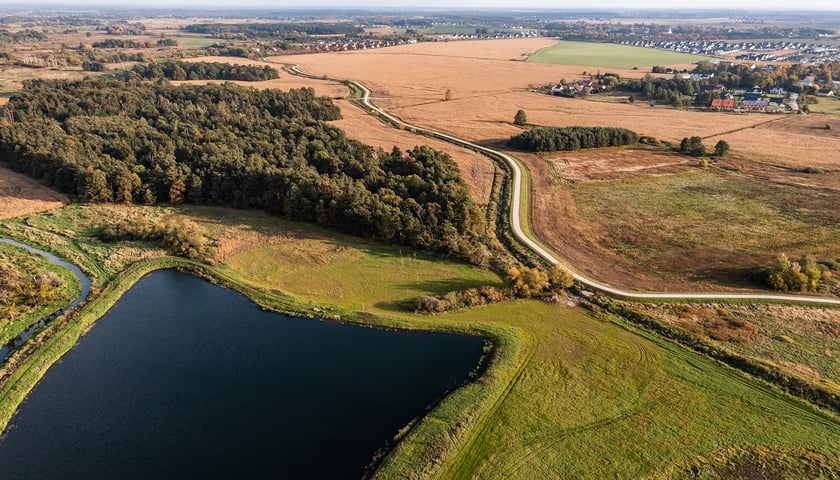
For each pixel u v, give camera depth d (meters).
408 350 58.72
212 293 70.94
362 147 118.88
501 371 53.91
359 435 46.66
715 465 42.84
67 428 47.19
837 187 109.12
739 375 52.81
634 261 79.06
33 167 109.00
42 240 83.56
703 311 64.88
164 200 102.62
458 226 86.25
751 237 86.38
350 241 85.50
